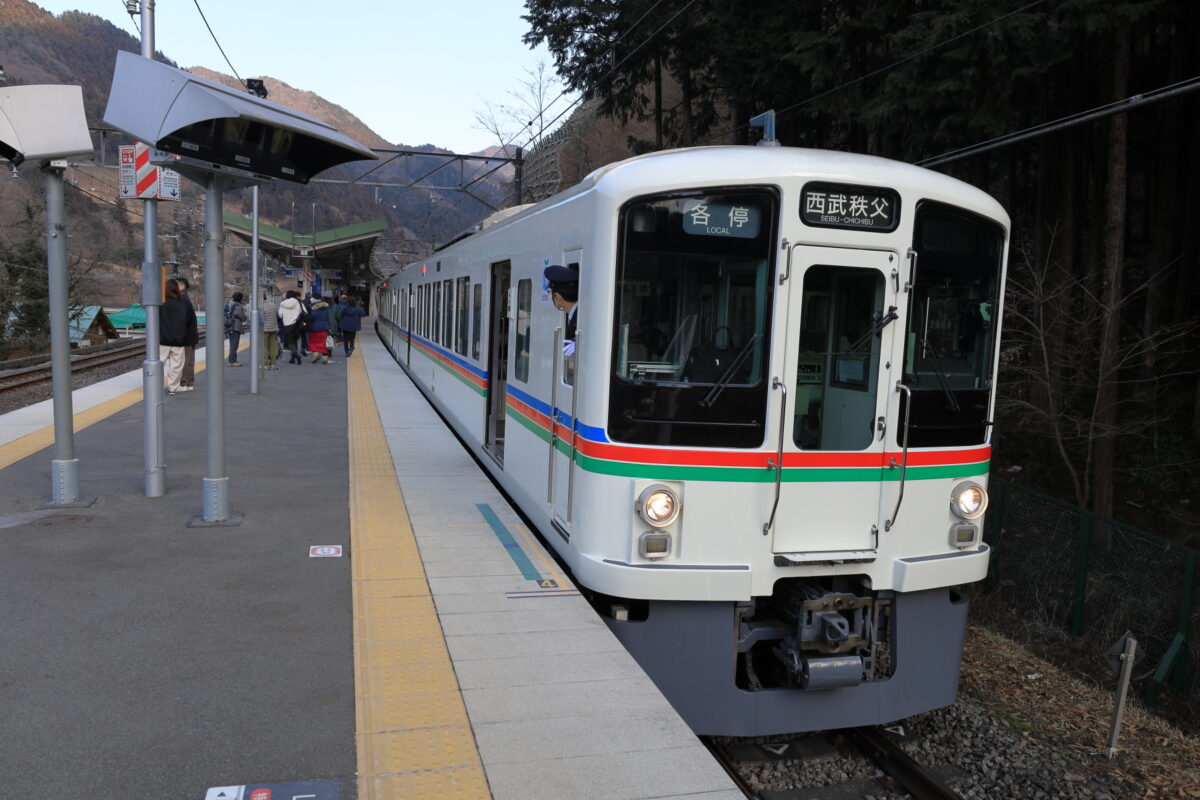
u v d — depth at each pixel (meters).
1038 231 15.57
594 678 4.04
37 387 16.59
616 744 3.44
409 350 18.66
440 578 5.41
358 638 4.46
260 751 3.35
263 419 11.81
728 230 4.54
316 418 12.09
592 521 4.63
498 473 8.07
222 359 6.49
